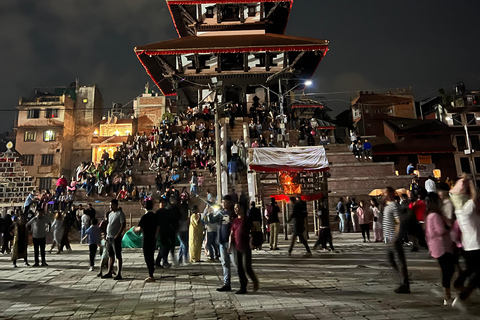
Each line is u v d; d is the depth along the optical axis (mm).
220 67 37344
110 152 47625
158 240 10625
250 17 40438
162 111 53781
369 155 29797
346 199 25969
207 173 27406
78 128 51594
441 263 6098
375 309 5711
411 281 7824
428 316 5285
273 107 35688
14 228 12219
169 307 6234
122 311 6082
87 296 7332
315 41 35969
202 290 7551
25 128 48531
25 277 9906
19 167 35781
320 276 8672
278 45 35219
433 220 6250
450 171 43688
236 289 7543
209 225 12109
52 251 17156
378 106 50906
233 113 34156
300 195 17172
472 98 47562
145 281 8664
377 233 16250
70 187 26578
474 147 44438
